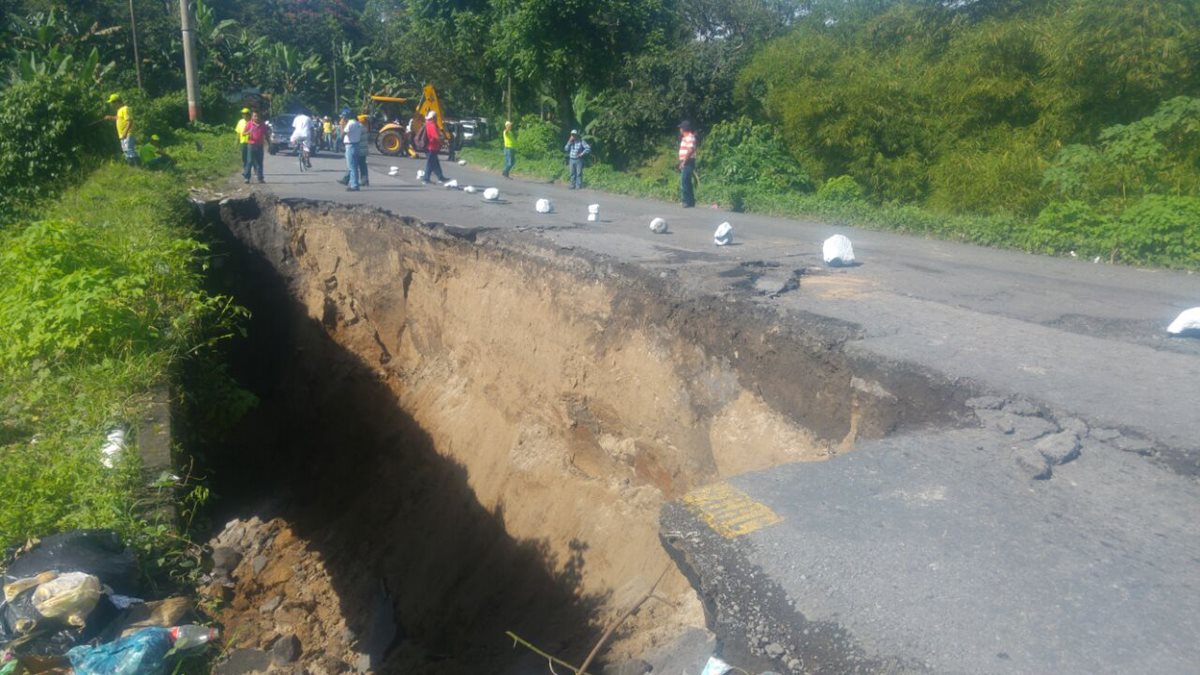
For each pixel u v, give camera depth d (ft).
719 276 27.27
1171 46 43.09
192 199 48.24
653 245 34.09
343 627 30.14
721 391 24.13
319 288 46.73
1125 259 34.96
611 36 94.17
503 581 30.25
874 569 10.78
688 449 25.44
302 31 165.17
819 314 22.26
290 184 57.26
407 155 106.83
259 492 42.73
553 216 44.32
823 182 61.46
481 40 111.04
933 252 36.83
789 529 11.79
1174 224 34.27
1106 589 10.28
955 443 14.74
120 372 21.26
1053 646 9.27
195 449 24.90
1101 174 42.29
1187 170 40.65
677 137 84.02
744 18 99.40
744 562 11.20
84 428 18.53
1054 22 49.26
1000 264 33.73
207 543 17.54
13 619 11.80
